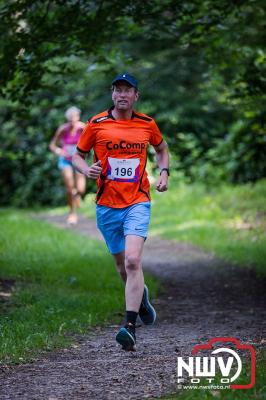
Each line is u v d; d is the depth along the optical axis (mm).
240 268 27875
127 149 15078
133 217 14914
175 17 25016
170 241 36562
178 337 16344
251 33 27219
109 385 12320
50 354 14680
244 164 50250
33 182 60031
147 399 11391
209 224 39656
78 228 42625
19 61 23125
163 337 16406
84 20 23062
